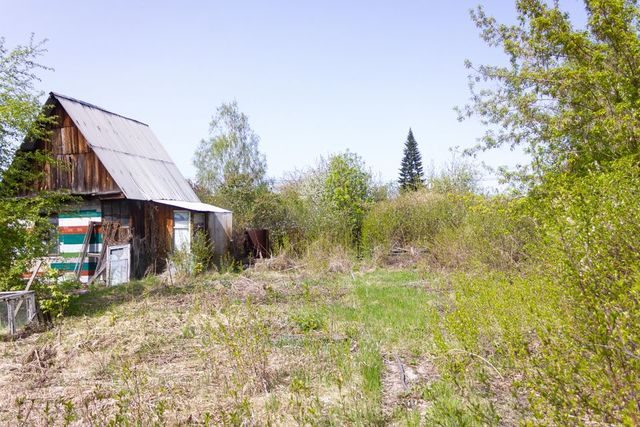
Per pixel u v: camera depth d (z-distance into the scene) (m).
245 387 5.35
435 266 14.90
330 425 4.39
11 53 11.79
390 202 19.77
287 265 16.91
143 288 12.95
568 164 9.30
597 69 9.05
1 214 10.30
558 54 9.93
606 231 4.71
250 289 12.06
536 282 6.27
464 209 17.53
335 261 16.62
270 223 21.97
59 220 16.67
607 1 8.45
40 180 16.77
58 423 4.68
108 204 16.22
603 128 8.41
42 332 8.77
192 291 12.22
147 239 16.39
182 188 19.91
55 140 16.78
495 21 11.14
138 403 4.57
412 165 63.69
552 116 10.14
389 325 7.99
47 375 6.22
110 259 14.47
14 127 11.80
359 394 4.97
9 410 5.09
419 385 5.32
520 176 9.64
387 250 17.73
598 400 2.93
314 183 23.73
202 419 4.61
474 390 4.89
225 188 24.39
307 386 5.31
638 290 3.26
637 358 2.79
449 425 4.12
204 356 6.43
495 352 5.62
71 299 10.88
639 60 8.58
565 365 3.16
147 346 7.22
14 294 8.77
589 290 3.66
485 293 6.50
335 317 8.66
